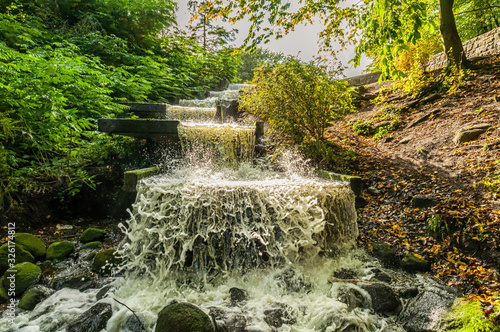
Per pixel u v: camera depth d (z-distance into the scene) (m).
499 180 3.25
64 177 3.81
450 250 2.78
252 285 2.53
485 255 2.57
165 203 2.67
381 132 5.98
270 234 2.75
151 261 2.71
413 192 3.69
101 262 2.76
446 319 1.96
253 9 4.01
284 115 4.64
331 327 2.00
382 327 2.04
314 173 4.17
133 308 2.17
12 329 2.02
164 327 1.81
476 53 7.73
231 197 2.73
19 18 6.26
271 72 4.72
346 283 2.47
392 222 3.36
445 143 4.68
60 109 3.63
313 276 2.62
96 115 4.55
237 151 4.43
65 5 7.49
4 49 3.93
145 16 8.24
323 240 2.98
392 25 3.14
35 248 2.89
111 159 4.34
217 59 9.93
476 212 2.95
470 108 5.41
